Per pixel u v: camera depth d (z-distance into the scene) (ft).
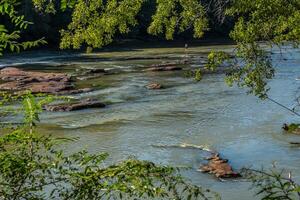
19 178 11.02
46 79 107.45
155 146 54.75
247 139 57.11
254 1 31.68
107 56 167.63
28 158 11.41
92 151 52.24
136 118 69.82
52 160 11.80
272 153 51.26
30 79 106.63
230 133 60.03
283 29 31.60
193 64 133.90
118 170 10.92
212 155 50.78
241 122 65.67
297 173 44.24
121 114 72.90
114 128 63.72
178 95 87.66
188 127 63.62
